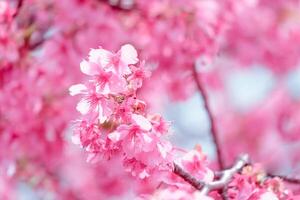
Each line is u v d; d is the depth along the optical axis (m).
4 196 7.72
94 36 6.47
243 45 9.11
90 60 3.35
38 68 6.30
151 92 7.37
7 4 5.83
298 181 4.43
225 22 6.65
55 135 6.64
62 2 6.37
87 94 3.33
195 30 6.58
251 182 3.87
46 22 6.60
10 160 6.46
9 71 6.14
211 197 3.60
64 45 6.38
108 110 3.29
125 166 3.38
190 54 6.64
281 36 9.48
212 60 6.77
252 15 8.93
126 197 8.13
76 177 8.65
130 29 6.75
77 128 3.39
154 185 4.15
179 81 7.18
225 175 3.91
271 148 10.57
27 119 6.34
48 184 8.00
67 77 6.41
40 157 7.18
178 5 6.56
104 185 8.17
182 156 3.78
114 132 3.27
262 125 11.41
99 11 6.48
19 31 6.10
